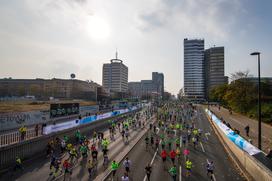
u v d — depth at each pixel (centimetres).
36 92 16700
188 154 3072
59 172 2286
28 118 4047
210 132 4900
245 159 2422
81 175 2208
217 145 3650
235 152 2928
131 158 2858
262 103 6838
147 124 6150
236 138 2959
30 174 2219
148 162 2689
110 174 2255
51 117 4650
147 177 2133
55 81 18238
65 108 5119
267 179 1794
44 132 3134
